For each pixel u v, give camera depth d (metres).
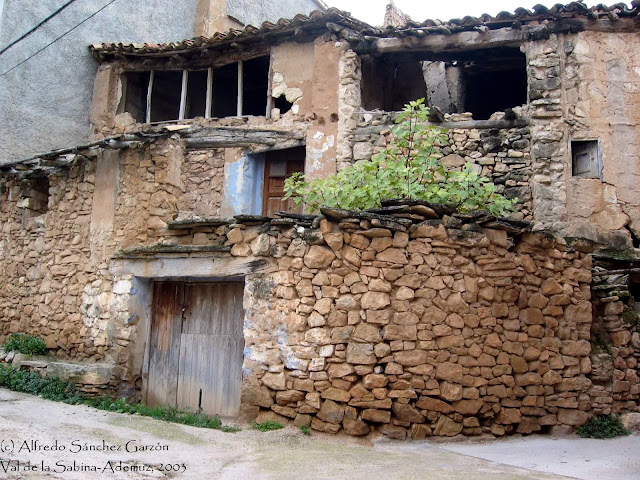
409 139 8.73
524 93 14.05
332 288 6.88
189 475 5.13
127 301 8.41
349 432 6.57
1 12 12.25
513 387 6.99
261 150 12.31
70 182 9.80
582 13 10.90
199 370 8.01
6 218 11.11
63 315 9.32
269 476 5.15
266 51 12.61
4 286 10.69
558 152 10.80
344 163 11.55
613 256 9.86
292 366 6.89
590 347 7.50
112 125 13.54
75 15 13.61
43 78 12.95
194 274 7.84
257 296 7.24
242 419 7.04
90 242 9.21
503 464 5.81
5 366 8.99
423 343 6.70
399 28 11.49
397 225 6.83
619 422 7.33
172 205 8.94
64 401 7.88
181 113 13.17
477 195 8.02
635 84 11.05
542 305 7.30
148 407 8.14
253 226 7.53
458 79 13.90
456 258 6.95
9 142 12.26
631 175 10.81
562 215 10.60
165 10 15.66
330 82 11.92
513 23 11.10
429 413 6.63
